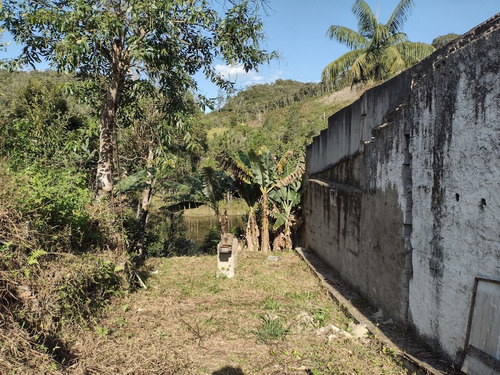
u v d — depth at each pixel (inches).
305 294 274.2
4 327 140.4
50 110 452.8
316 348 181.0
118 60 317.1
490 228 125.3
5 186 192.7
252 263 386.9
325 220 361.4
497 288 122.0
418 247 172.4
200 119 821.9
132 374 153.2
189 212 1234.6
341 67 612.7
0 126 294.4
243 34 327.0
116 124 340.2
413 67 186.4
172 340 191.5
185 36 353.7
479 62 130.0
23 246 174.2
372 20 589.9
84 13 257.1
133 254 288.2
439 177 154.9
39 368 130.6
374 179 226.1
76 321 187.3
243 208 1240.8
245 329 208.2
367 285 239.3
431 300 161.2
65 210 216.1
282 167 479.2
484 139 128.0
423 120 167.3
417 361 150.7
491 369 121.8
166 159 362.0
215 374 158.1
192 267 363.6
